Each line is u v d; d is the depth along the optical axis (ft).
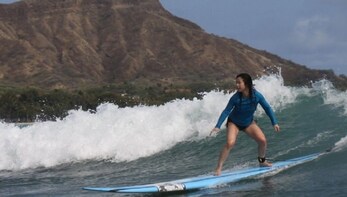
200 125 41.96
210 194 24.45
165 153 38.91
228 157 34.47
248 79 25.96
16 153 42.65
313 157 30.12
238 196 23.54
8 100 372.79
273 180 26.13
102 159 39.88
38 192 29.01
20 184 32.89
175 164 35.04
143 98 371.15
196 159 35.86
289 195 22.84
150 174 32.35
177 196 24.61
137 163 37.06
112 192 24.84
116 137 41.29
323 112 42.01
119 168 35.94
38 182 33.12
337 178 25.04
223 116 26.22
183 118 42.80
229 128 26.99
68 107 378.94
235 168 30.86
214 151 37.24
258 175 27.55
